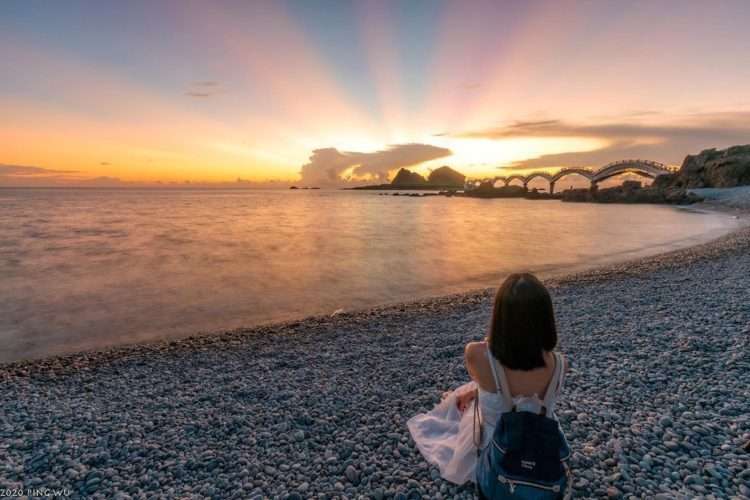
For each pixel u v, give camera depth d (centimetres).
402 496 377
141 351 952
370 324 1113
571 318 1045
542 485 246
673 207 8556
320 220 5644
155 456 476
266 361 846
